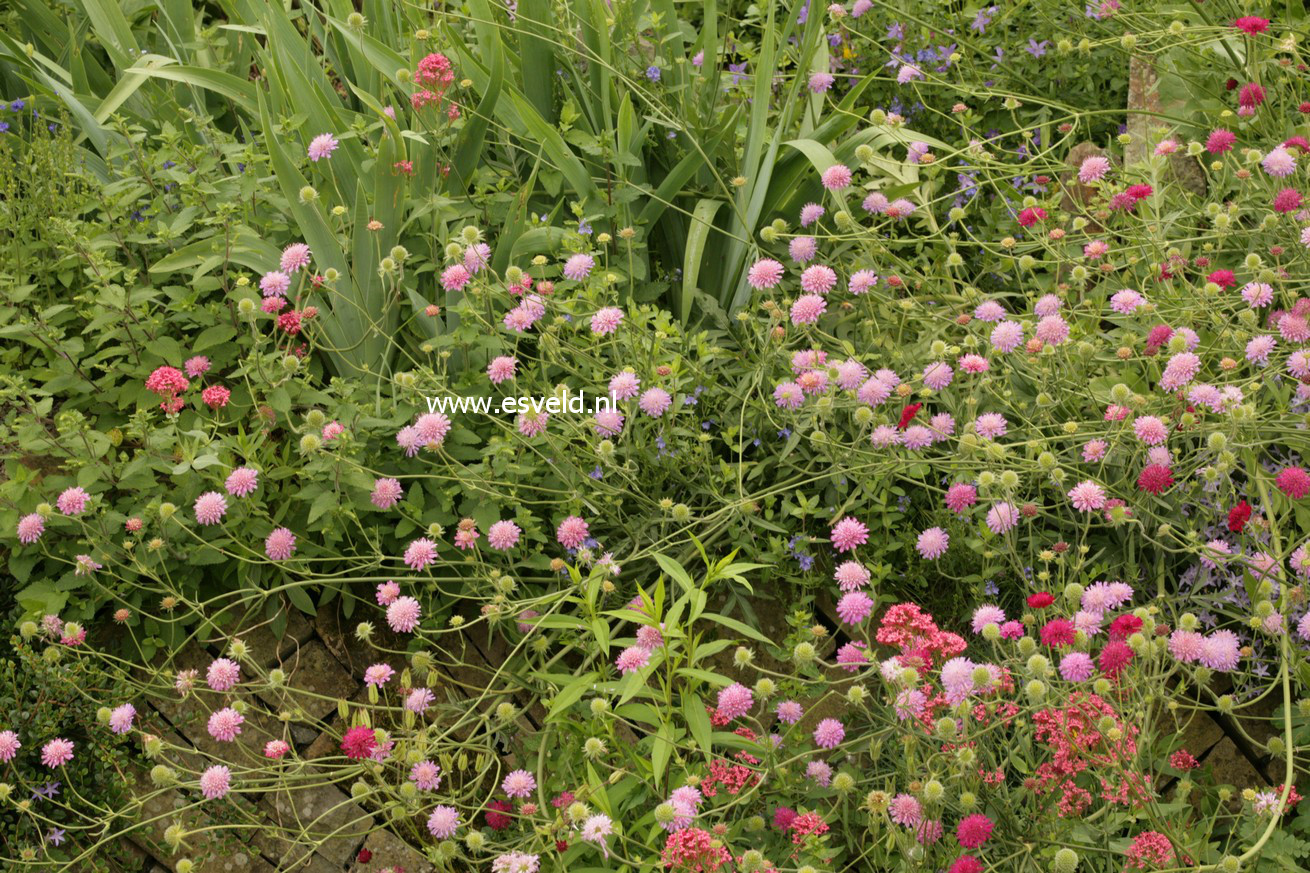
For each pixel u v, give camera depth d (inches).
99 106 143.7
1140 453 111.4
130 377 123.5
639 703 106.5
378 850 107.7
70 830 102.3
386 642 115.5
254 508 110.1
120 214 122.5
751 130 138.3
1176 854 86.3
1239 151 137.5
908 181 144.3
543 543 117.6
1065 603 103.4
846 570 105.0
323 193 132.0
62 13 163.5
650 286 139.0
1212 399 103.0
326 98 141.0
